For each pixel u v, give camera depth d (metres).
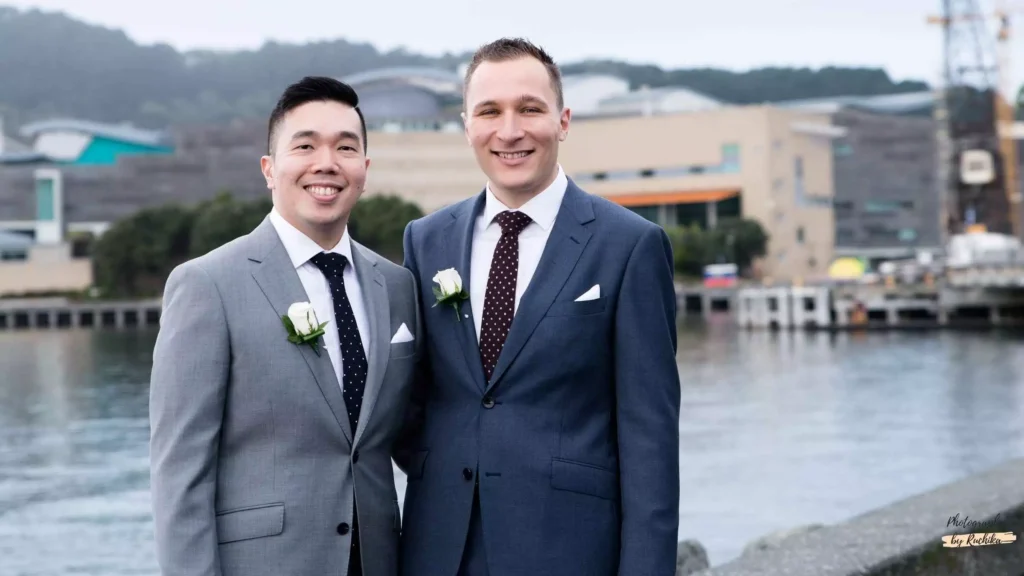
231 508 2.73
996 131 78.06
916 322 51.62
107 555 13.27
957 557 3.60
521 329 2.83
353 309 2.92
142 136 122.19
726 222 86.62
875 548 3.43
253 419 2.75
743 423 23.86
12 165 110.19
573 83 126.06
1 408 29.95
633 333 2.86
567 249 2.89
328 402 2.77
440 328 2.93
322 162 2.82
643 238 2.90
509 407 2.83
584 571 2.76
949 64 78.31
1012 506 3.90
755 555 3.44
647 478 2.80
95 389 34.72
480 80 2.90
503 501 2.77
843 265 69.50
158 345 2.77
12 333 76.44
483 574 2.79
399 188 93.88
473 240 3.00
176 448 2.67
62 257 90.81
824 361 37.91
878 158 111.38
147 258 82.50
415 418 3.05
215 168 99.00
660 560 2.75
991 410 25.39
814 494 15.96
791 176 93.44
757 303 53.66
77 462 20.61
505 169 2.89
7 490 17.69
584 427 2.87
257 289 2.81
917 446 20.48
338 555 2.74
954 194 78.50
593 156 96.56
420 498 2.90
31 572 12.51
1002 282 50.53
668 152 94.31
